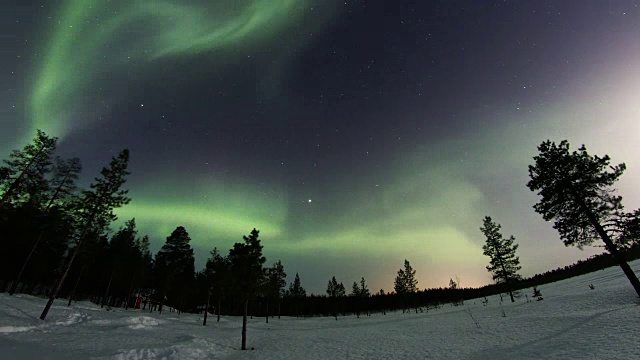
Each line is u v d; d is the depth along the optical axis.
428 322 36.44
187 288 58.09
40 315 24.11
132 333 22.80
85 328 23.33
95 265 53.94
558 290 46.31
